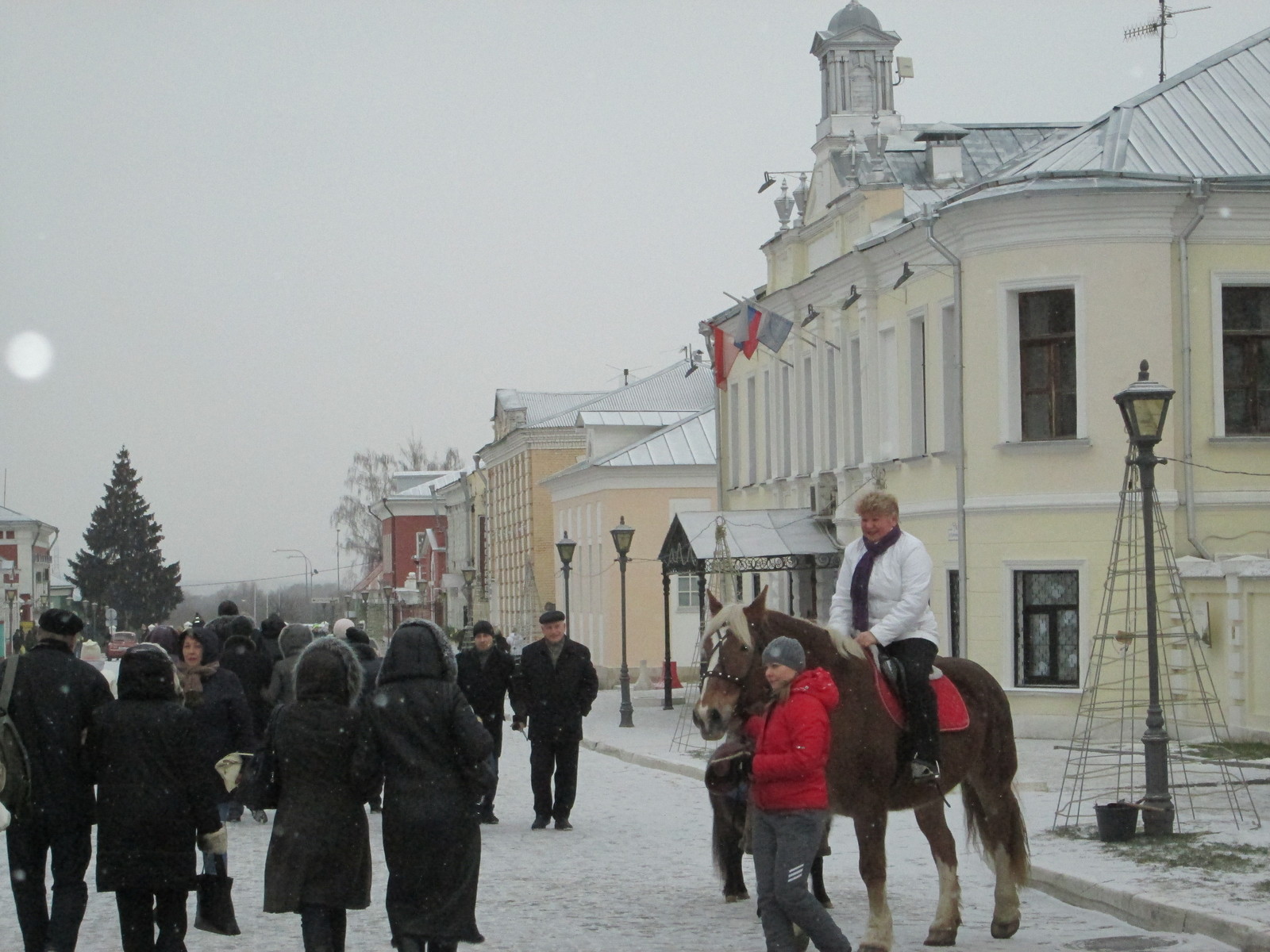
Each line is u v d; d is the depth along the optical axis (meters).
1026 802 17.78
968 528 27.81
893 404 31.62
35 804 9.57
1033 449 26.95
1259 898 11.14
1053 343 27.14
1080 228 26.62
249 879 14.28
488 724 18.12
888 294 31.59
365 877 8.95
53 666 9.67
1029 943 10.54
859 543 10.49
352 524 118.38
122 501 130.38
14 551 111.06
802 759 8.77
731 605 9.49
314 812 8.79
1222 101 29.25
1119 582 26.12
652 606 54.88
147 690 9.41
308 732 8.80
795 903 8.77
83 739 9.65
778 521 35.38
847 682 9.66
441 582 99.44
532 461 70.38
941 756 10.09
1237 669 23.75
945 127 36.06
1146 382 15.30
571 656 17.75
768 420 40.78
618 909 12.30
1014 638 27.20
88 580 128.25
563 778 17.77
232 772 10.08
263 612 143.00
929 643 10.13
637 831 17.42
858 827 9.74
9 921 12.28
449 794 8.88
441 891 8.86
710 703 9.12
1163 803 14.35
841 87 37.38
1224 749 22.36
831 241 35.06
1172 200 26.45
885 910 9.68
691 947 10.75
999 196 26.75
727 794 11.56
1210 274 26.78
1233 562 23.91
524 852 15.81
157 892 9.41
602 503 56.22
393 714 8.88
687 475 55.16
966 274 27.88
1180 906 10.88
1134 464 15.31
